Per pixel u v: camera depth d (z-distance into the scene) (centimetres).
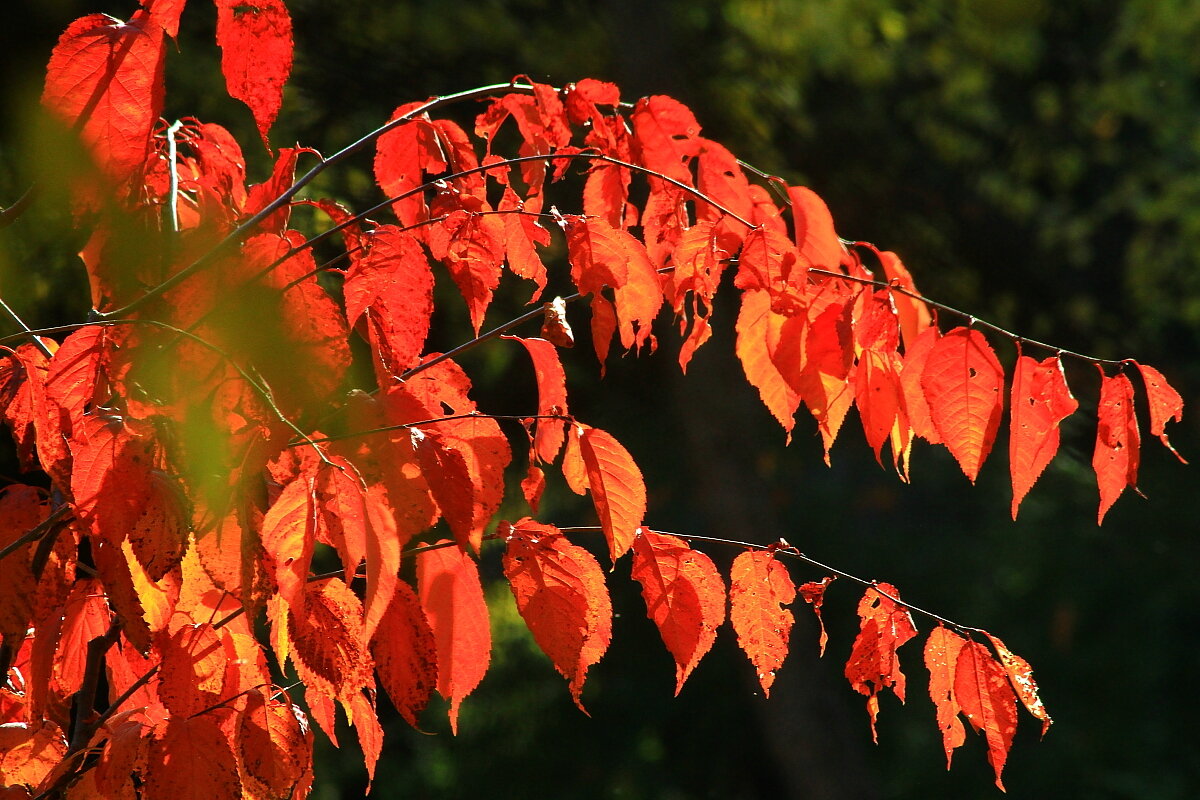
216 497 268
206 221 281
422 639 274
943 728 284
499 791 1226
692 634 284
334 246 401
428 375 283
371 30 601
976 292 1019
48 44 360
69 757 277
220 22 273
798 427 1199
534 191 288
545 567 279
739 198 289
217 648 278
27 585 272
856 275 289
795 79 990
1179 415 278
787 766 1123
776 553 286
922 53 1164
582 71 834
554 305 280
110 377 270
